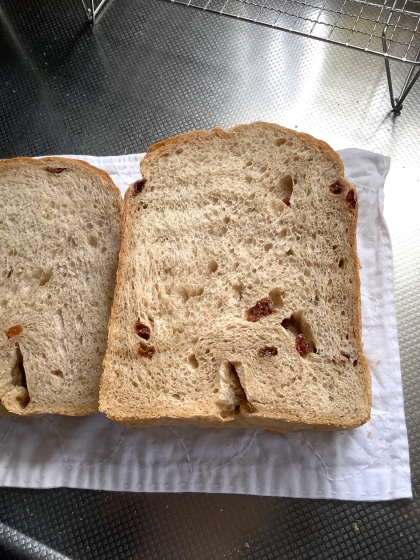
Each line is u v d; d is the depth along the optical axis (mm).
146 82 305
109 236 228
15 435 226
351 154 252
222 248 217
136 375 206
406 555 202
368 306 232
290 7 308
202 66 306
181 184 226
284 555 205
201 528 212
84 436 223
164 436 221
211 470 214
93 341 217
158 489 214
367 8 298
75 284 223
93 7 313
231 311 209
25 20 324
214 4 317
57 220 230
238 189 221
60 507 219
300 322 210
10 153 294
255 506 213
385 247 239
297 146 223
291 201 217
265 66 302
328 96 292
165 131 292
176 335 210
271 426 210
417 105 284
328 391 202
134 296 211
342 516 209
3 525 217
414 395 227
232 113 293
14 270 226
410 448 219
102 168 269
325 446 213
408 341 236
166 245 219
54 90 307
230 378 205
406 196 265
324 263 211
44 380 214
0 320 220
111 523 215
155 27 317
